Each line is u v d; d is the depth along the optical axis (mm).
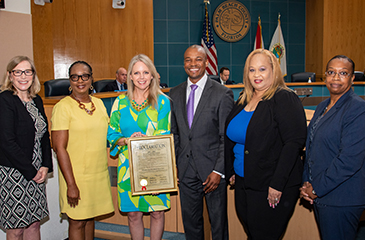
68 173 1991
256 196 1824
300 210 2336
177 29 9141
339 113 1697
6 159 1914
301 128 1699
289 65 9992
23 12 4277
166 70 9203
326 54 9367
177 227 2820
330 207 1714
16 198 1954
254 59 1842
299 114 1716
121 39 7582
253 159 1795
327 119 1748
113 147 2117
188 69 2119
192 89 2164
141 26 7660
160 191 2049
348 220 1694
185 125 2143
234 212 2545
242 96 2014
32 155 2002
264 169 1788
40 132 2045
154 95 2105
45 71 6656
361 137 1595
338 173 1611
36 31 6449
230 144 2025
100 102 2223
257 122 1789
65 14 7176
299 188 1863
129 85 2121
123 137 2113
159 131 2105
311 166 1788
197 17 9195
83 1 7270
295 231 2367
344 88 1716
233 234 2570
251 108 1912
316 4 9508
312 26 9719
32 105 2029
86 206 2080
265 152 1772
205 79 2170
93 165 2102
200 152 2096
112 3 7426
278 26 9617
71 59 7289
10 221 1958
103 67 7520
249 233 1984
